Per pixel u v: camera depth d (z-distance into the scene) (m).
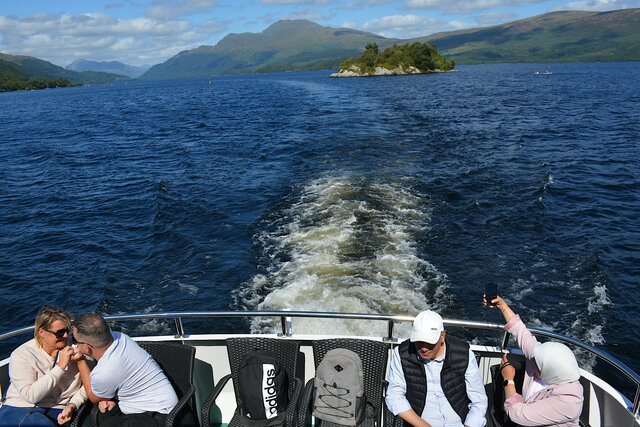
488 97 56.50
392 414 3.20
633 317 8.88
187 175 20.44
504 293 9.45
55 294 10.95
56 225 15.49
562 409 2.86
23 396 3.14
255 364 3.17
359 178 16.73
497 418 3.41
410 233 11.77
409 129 29.08
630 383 7.43
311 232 11.96
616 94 59.38
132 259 12.23
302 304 8.55
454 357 3.10
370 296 8.70
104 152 28.89
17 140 37.12
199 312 3.75
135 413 3.22
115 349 3.13
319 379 3.20
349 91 75.00
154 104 76.38
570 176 17.95
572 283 9.93
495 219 13.11
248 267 10.48
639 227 13.12
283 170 19.45
